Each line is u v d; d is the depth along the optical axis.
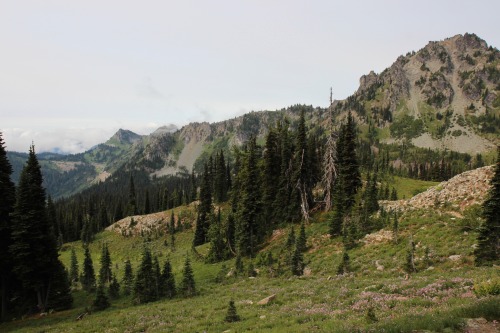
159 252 79.75
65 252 98.75
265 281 36.53
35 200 36.94
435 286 19.67
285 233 53.66
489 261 24.25
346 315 16.81
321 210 58.25
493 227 24.89
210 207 77.44
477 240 27.12
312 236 47.28
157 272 38.75
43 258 35.78
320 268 36.62
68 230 124.69
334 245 41.84
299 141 56.19
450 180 41.97
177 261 65.81
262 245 53.78
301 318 17.42
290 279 34.44
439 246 29.98
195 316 24.39
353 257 35.38
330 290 24.95
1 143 36.53
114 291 43.97
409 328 11.39
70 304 38.81
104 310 34.50
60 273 38.16
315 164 61.59
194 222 97.69
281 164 61.47
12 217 35.69
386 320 13.31
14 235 34.06
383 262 31.38
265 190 61.88
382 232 38.16
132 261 79.44
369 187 48.09
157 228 100.50
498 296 13.56
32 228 35.41
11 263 35.25
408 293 19.64
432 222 35.41
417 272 27.22
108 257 55.97
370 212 45.22
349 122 51.00
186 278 36.75
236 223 57.59
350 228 40.12
